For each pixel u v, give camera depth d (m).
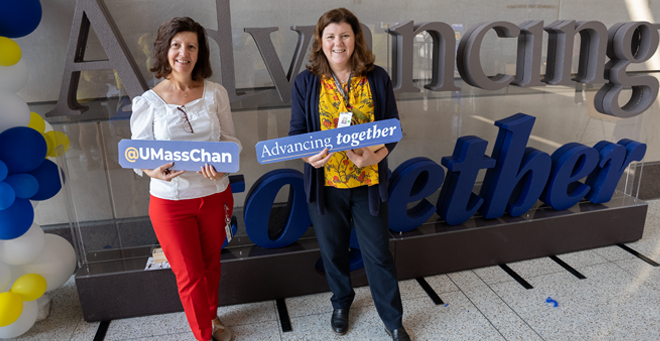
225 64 2.22
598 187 2.87
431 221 2.71
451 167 2.50
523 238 2.72
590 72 2.67
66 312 2.37
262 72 2.53
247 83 2.54
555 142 2.90
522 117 2.57
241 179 2.33
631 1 2.91
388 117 1.84
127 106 2.21
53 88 2.47
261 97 2.50
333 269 2.03
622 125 2.93
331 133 1.70
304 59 2.52
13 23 1.97
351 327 2.19
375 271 1.96
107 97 2.22
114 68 2.08
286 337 2.13
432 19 2.67
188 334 2.16
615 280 2.53
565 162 2.68
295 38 2.59
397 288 2.00
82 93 2.20
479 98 2.73
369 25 2.60
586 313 2.25
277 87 2.34
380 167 1.83
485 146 2.51
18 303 2.01
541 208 2.88
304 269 2.41
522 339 2.08
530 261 2.76
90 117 2.22
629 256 2.79
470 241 2.63
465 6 2.69
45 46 2.40
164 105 1.71
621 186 3.04
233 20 2.48
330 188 1.86
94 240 2.34
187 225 1.82
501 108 2.78
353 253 2.54
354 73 1.75
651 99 2.77
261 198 2.25
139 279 2.24
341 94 1.77
